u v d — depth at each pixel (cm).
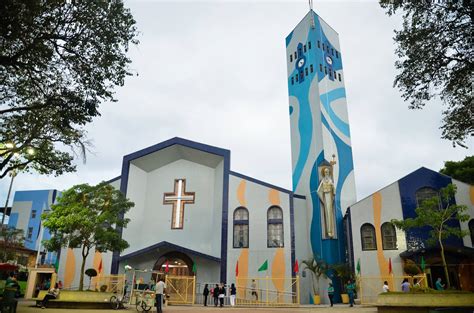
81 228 2370
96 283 2934
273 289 2950
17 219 5056
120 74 1421
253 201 3216
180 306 2575
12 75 1430
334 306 2600
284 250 3044
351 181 3647
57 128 1589
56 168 1792
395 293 1823
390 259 2833
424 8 1365
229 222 3183
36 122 1592
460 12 1311
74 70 1369
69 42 1306
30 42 1251
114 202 2516
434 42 1382
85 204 2428
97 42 1329
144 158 3453
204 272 3117
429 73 1432
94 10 1289
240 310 2184
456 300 1725
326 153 3525
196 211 3388
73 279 3103
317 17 4116
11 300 1412
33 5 1143
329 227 3212
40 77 1395
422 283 2464
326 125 3647
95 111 1420
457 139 1594
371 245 2934
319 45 3972
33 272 3089
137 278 3125
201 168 3512
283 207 3161
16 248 3956
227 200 3212
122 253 3156
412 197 2927
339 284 3086
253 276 3008
